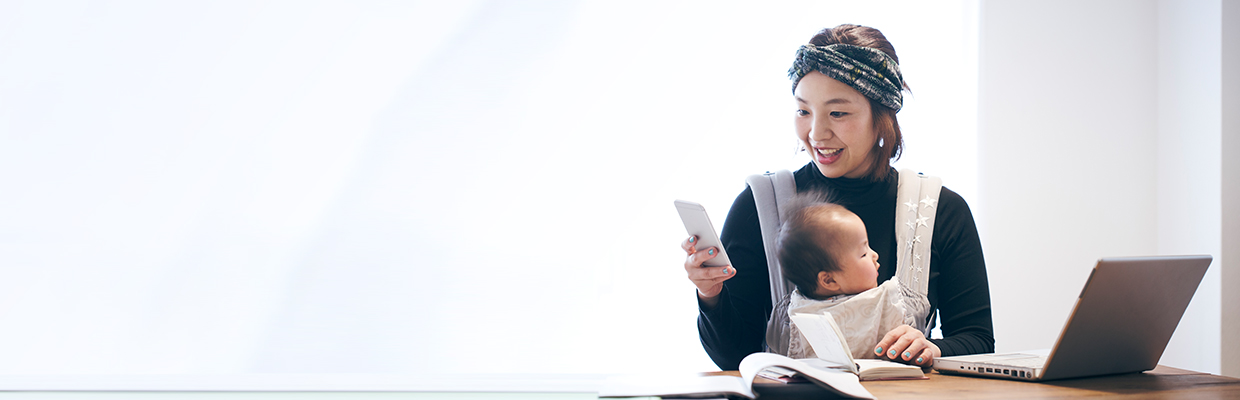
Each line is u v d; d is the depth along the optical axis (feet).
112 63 6.48
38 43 6.46
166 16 6.51
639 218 6.44
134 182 6.41
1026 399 2.46
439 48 6.59
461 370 6.37
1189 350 6.25
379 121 6.52
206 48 6.51
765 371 3.03
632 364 6.34
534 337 6.38
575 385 5.81
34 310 6.31
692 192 6.45
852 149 5.57
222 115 6.48
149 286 6.35
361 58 6.56
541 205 6.47
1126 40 6.40
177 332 6.32
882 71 5.55
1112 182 6.31
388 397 2.77
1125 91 6.37
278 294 6.38
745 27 6.54
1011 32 6.33
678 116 6.50
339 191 6.46
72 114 6.43
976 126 6.28
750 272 5.48
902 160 6.26
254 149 6.47
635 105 6.53
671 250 6.43
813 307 4.71
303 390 2.99
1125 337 2.85
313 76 6.54
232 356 6.33
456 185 6.49
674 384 2.76
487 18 6.62
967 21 6.39
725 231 5.70
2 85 6.42
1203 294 6.12
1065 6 6.37
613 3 6.62
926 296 5.12
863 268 4.68
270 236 6.41
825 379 2.43
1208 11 6.02
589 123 6.53
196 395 2.72
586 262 6.42
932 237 5.27
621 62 6.57
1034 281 6.20
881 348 3.52
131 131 6.44
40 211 6.38
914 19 6.43
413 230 6.45
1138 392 2.60
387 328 6.40
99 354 6.30
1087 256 6.25
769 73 6.50
